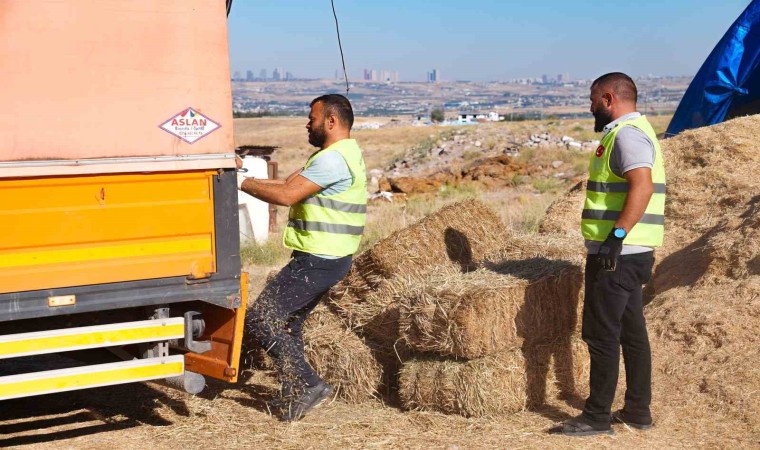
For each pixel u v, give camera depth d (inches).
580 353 229.5
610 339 196.4
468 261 251.1
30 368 251.1
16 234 171.2
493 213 268.7
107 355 207.0
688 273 291.3
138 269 183.8
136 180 182.5
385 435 202.2
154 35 182.2
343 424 210.8
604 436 198.2
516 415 212.8
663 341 249.8
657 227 196.5
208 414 219.0
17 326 191.9
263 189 209.5
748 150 356.8
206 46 187.3
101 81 177.8
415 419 212.1
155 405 226.8
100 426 210.1
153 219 184.7
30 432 205.2
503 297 207.0
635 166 187.8
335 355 230.5
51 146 173.8
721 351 234.8
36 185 173.0
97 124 177.8
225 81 189.6
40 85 172.6
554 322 221.8
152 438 201.2
